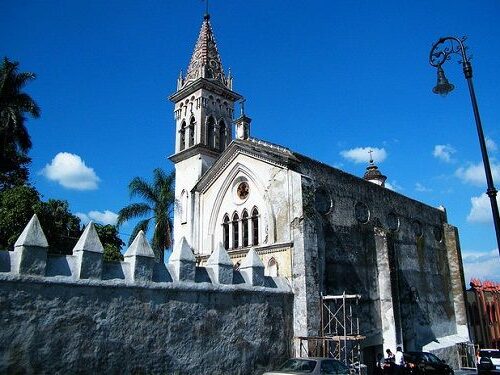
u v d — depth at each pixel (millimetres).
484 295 56438
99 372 16125
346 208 31984
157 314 18375
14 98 38938
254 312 22531
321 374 16797
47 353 14961
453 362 38594
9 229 25562
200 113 38594
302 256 25547
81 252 16578
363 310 30391
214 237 32625
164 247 39750
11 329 14312
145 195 40656
